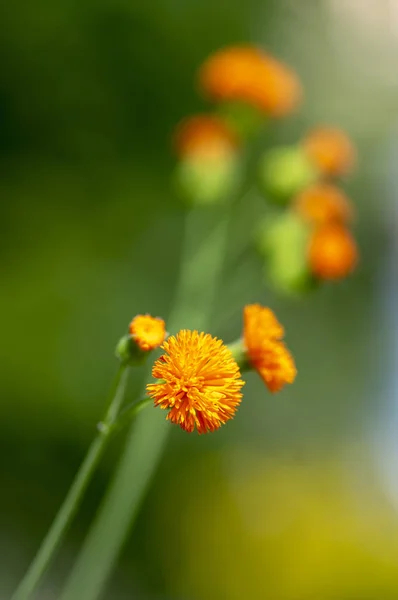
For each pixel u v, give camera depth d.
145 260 1.04
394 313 1.19
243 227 0.80
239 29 1.19
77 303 0.96
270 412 1.00
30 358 0.90
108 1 1.07
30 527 0.84
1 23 1.03
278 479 0.87
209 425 0.30
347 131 1.26
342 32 1.32
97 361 0.94
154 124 1.10
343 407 1.08
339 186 1.22
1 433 0.86
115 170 1.07
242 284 0.75
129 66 1.09
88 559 0.41
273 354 0.34
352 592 0.77
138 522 0.83
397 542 0.83
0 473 0.85
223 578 0.78
